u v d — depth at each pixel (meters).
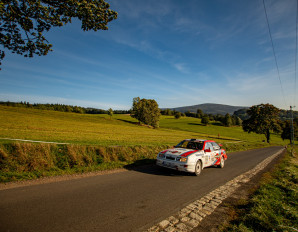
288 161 14.10
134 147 11.45
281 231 3.33
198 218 3.79
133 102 81.56
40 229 2.95
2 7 6.69
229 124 107.69
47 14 7.74
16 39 8.20
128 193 5.00
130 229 3.18
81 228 3.08
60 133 26.23
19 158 6.76
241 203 4.78
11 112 57.62
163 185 5.97
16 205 3.76
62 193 4.66
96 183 5.71
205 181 6.87
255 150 24.78
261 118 48.19
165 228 3.30
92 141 18.53
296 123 69.81
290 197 5.38
